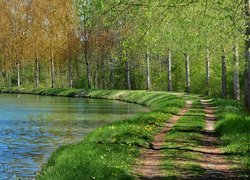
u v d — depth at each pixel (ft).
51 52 311.88
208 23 80.33
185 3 73.51
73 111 161.89
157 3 71.00
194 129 87.30
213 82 244.42
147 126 90.02
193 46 90.17
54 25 298.56
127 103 205.67
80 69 352.69
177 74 279.08
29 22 328.29
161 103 170.50
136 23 73.15
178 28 85.92
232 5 74.59
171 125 98.99
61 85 353.51
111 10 68.54
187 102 168.25
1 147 85.51
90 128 113.80
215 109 138.51
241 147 64.64
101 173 48.60
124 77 310.45
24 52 330.75
